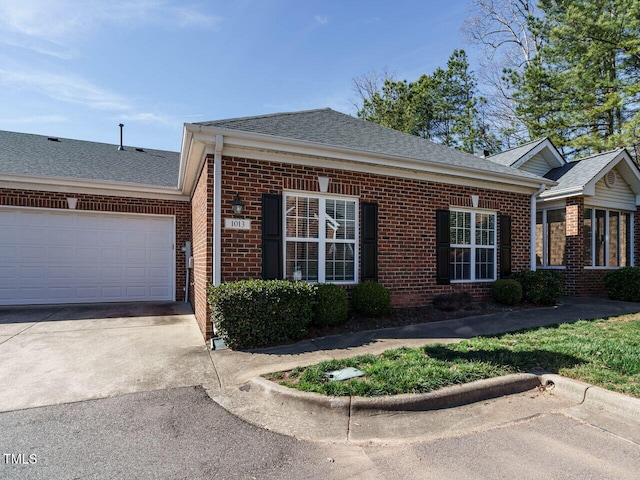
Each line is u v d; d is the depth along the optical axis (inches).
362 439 115.2
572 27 633.6
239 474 96.3
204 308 236.4
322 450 108.7
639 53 601.0
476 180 334.3
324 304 239.3
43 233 359.9
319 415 129.7
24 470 96.3
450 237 329.7
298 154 256.4
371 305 264.7
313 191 268.1
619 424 123.3
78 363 181.8
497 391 146.5
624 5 585.3
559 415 130.6
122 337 234.5
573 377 152.3
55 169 385.4
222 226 235.0
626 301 373.7
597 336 219.3
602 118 673.6
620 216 463.2
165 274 404.2
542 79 697.0
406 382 143.4
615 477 93.7
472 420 127.3
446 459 103.2
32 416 126.6
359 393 136.4
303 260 267.6
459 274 334.6
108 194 377.1
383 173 296.4
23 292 353.7
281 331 216.4
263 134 233.6
